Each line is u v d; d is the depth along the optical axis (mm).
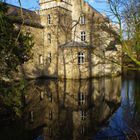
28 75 32750
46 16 35812
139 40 6996
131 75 38812
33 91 20875
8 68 9883
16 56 10469
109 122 10906
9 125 11086
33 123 11555
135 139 7859
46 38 36062
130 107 14141
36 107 14977
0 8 9898
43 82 28453
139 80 31766
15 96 9523
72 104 16172
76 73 32594
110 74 36406
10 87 9547
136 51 7449
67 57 32594
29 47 11961
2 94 9273
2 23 7328
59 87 24250
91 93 20922
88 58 32250
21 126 10969
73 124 11336
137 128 9320
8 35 8773
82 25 32438
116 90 22531
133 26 6984
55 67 34750
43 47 36438
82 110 14398
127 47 6762
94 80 31672
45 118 12516
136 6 6801
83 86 25453
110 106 15203
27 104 15656
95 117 12547
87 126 10883
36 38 35031
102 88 24062
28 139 9336
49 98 18141
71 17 35688
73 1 35656
